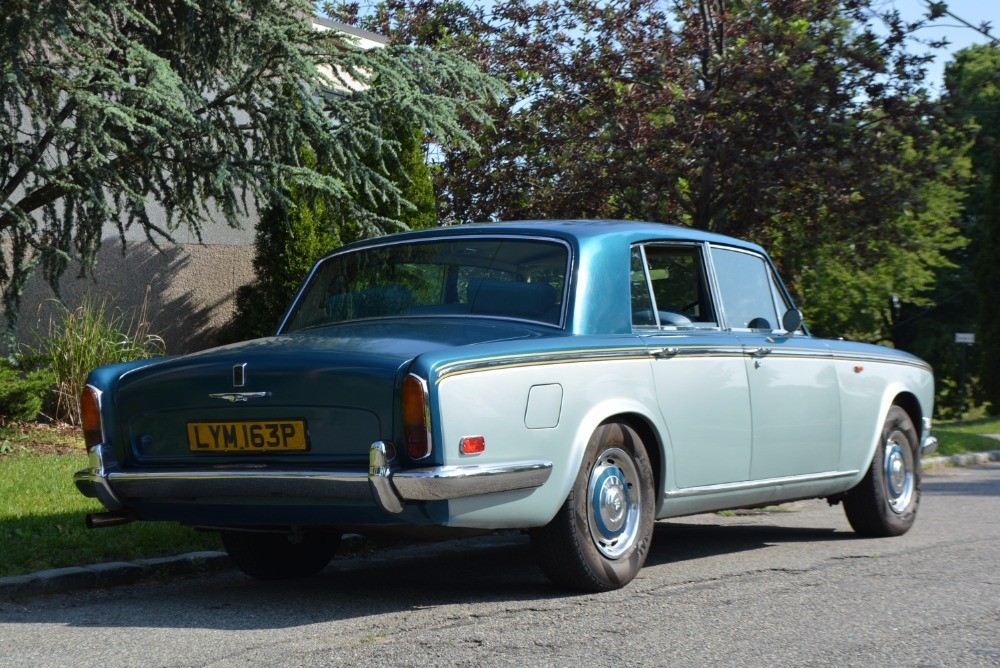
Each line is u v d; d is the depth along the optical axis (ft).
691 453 18.66
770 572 19.42
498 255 18.30
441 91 35.78
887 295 106.93
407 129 36.78
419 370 14.57
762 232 51.83
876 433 23.90
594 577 16.90
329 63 34.47
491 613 15.90
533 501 15.74
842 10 51.57
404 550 23.13
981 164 131.95
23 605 17.25
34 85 29.43
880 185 49.88
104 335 40.73
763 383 20.48
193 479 15.84
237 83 33.76
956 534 24.95
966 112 56.13
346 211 34.81
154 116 29.14
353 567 21.01
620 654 13.61
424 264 18.81
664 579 18.58
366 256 19.53
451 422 14.64
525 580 18.93
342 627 15.17
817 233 51.80
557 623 15.24
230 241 46.85
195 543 21.09
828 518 28.48
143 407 16.87
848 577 18.90
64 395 38.88
